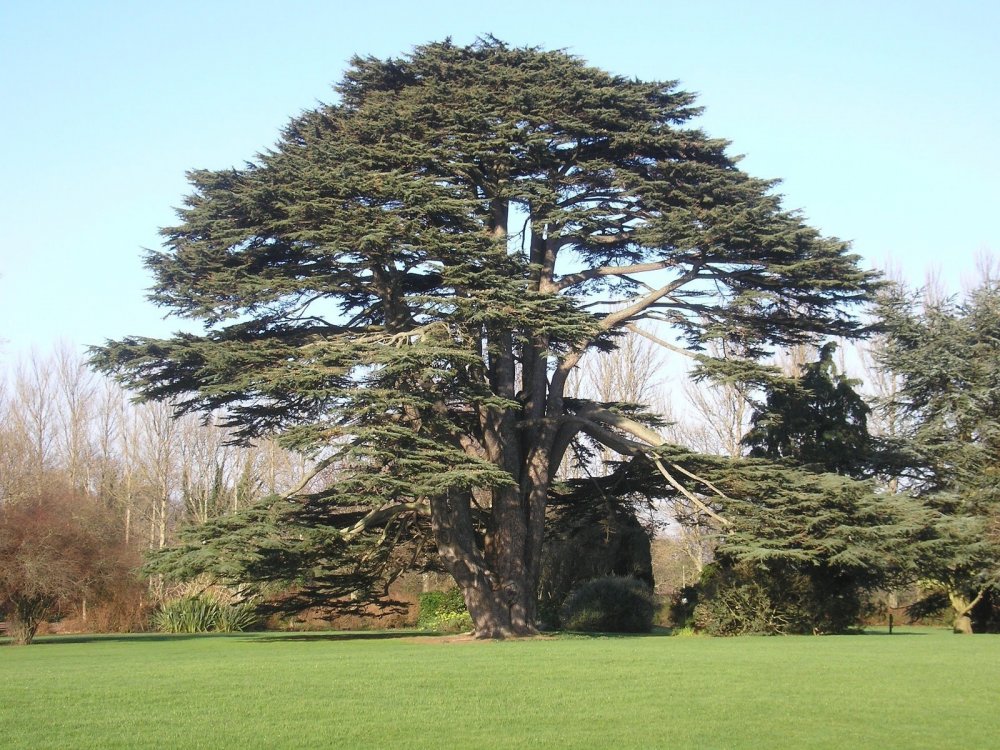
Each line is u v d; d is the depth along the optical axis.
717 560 31.17
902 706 13.48
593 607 34.00
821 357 34.72
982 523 32.38
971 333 39.16
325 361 25.25
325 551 27.38
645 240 27.25
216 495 53.78
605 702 13.77
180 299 26.31
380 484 24.09
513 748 10.88
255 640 30.59
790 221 27.17
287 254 27.64
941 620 41.16
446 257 25.86
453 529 28.84
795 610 29.56
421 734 11.59
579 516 33.31
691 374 27.17
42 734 11.56
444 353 24.52
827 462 33.00
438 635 32.59
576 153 29.64
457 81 29.70
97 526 33.00
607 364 52.16
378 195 25.81
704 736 11.52
